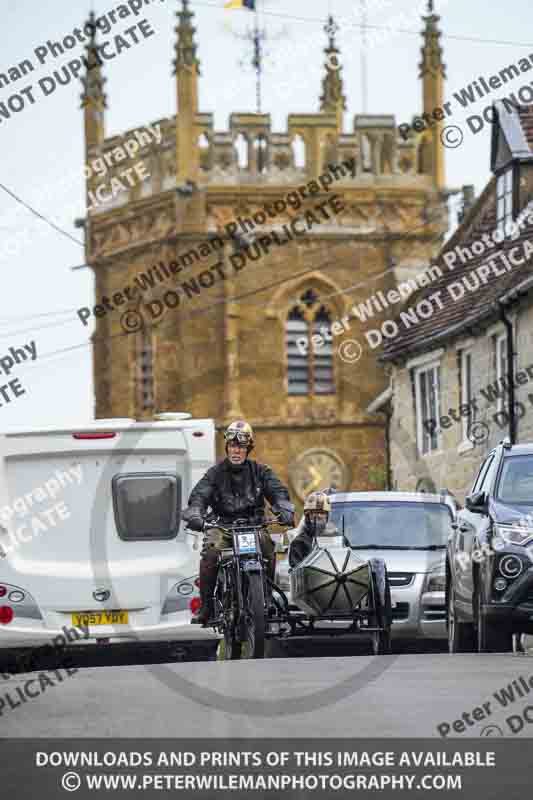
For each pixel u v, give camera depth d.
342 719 34.72
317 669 45.22
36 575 65.88
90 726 34.28
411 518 78.69
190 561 66.44
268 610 51.66
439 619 73.00
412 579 73.06
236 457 51.47
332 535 59.84
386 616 56.38
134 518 66.38
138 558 66.38
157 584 66.25
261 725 33.97
